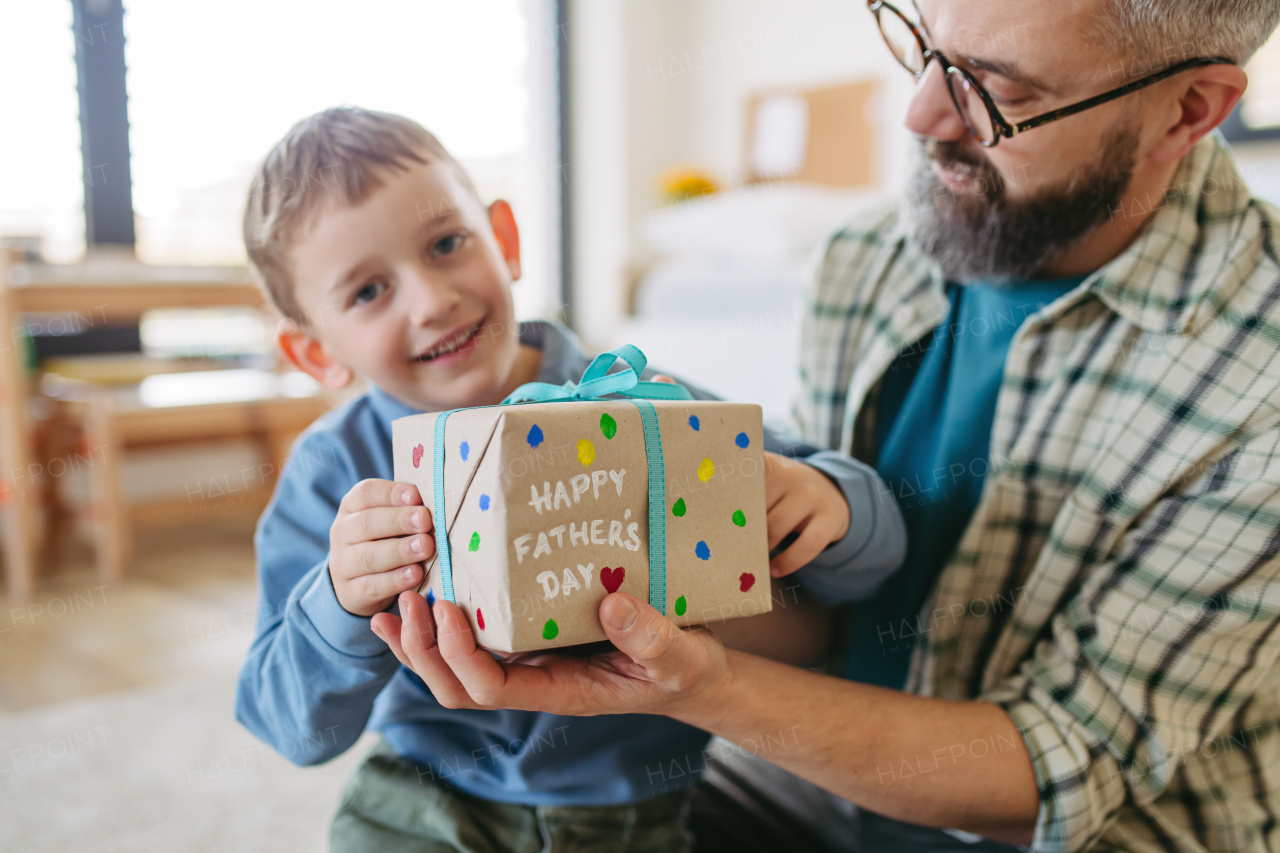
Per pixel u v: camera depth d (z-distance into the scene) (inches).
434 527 21.3
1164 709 27.6
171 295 90.4
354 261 27.6
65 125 98.1
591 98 148.8
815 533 26.1
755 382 98.0
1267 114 97.7
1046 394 31.5
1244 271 28.4
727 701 23.8
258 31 98.2
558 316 153.4
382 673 25.2
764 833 34.0
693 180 137.7
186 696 62.1
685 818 32.6
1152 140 28.8
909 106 30.3
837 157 136.4
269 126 100.3
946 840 31.1
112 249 101.7
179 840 45.5
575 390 22.8
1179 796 30.0
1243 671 27.6
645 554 20.5
